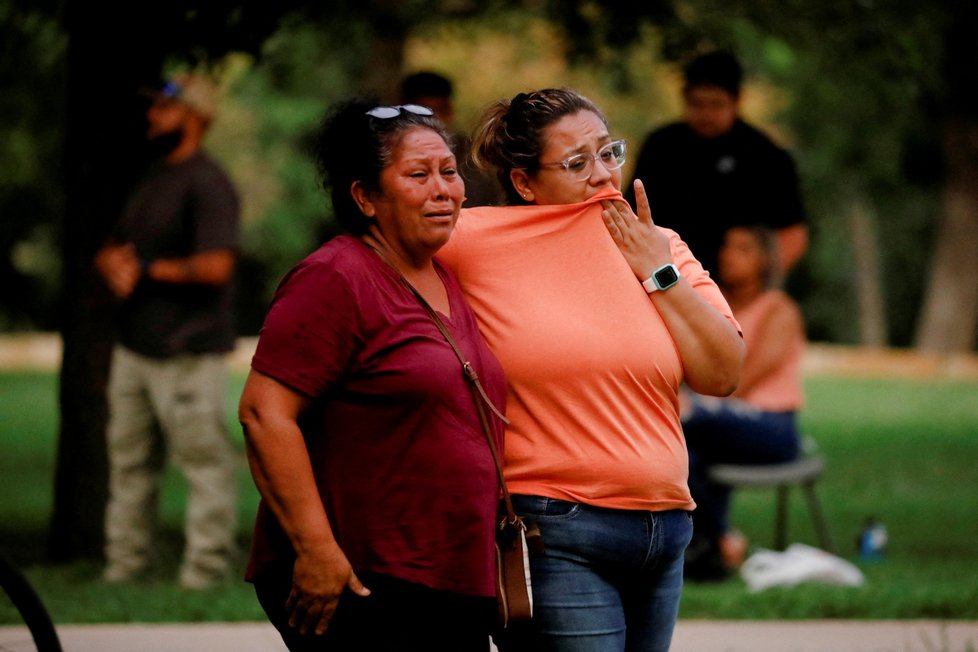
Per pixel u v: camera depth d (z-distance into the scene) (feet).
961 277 242.78
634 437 29.48
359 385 27.99
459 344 28.66
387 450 27.94
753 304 63.98
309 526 27.45
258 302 269.23
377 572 27.89
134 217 59.06
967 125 232.94
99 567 65.87
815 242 296.92
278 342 27.61
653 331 29.78
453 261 30.30
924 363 212.02
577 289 29.86
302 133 233.35
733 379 30.45
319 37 114.83
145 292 59.06
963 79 135.33
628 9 90.17
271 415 27.50
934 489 101.81
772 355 63.67
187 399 59.06
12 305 260.62
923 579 62.90
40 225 230.48
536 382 29.40
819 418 151.02
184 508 91.20
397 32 101.14
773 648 47.52
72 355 68.54
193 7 60.70
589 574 29.48
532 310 29.63
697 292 30.66
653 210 64.80
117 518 61.16
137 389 59.88
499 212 30.48
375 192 28.71
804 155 261.44
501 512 29.45
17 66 79.82
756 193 64.54
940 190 266.36
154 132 59.16
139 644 47.91
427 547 27.89
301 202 244.42
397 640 28.09
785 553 66.59
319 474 28.37
